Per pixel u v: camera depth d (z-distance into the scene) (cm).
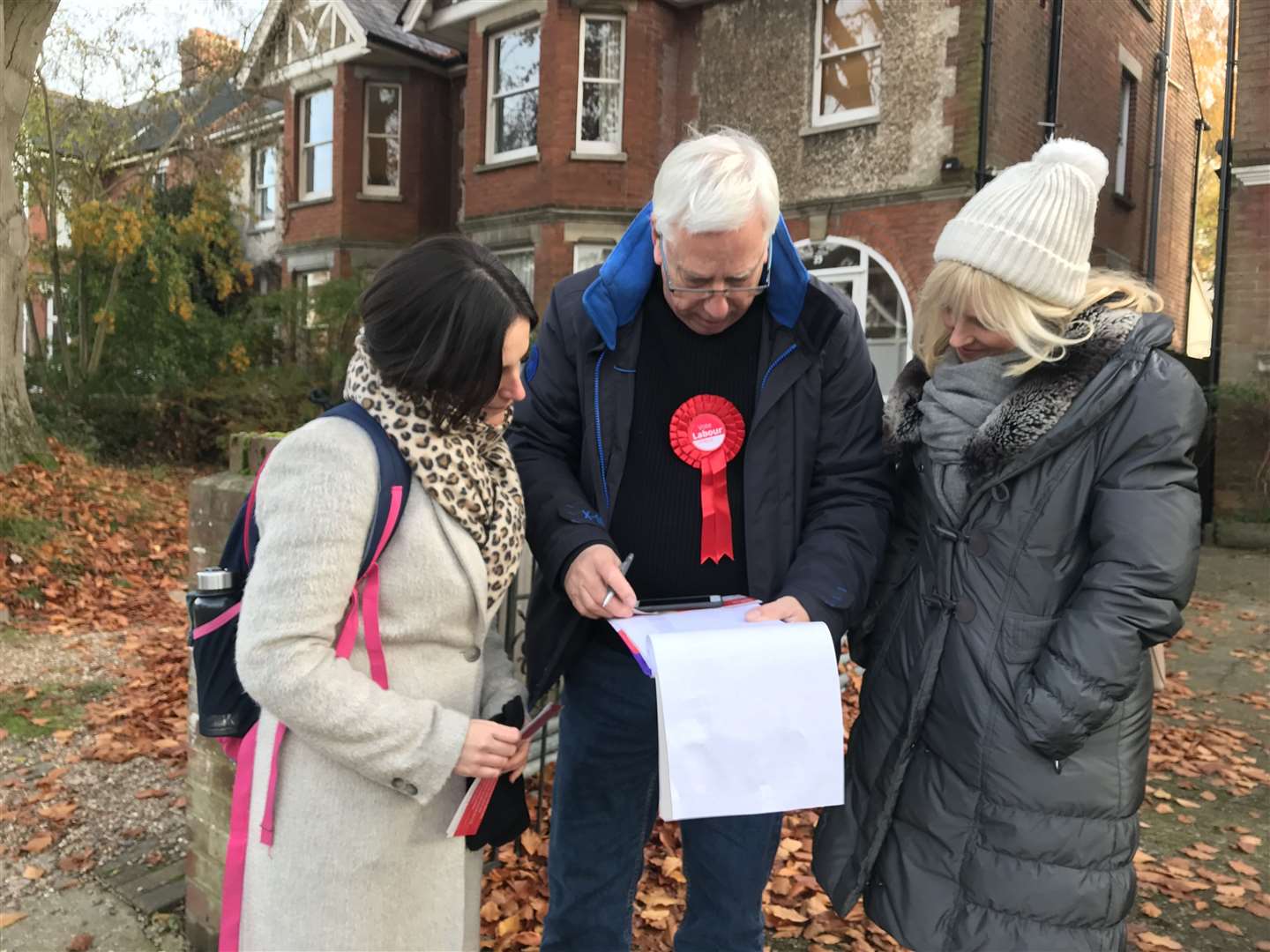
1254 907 296
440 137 1609
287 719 129
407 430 136
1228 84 1009
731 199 157
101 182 1416
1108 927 164
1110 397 154
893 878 176
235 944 146
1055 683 154
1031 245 157
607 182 1220
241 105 1678
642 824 212
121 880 292
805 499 193
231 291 1571
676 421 193
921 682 171
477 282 134
